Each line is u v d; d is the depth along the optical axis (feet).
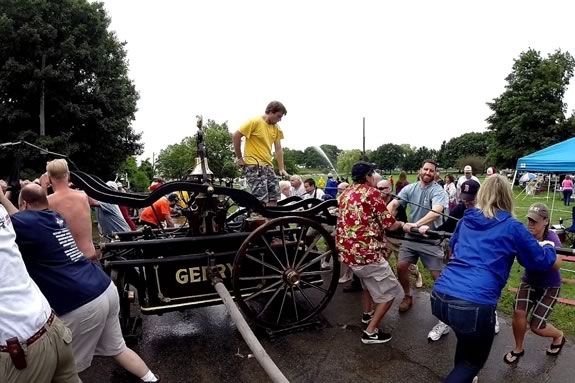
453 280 8.41
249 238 12.01
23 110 62.13
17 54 61.87
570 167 31.09
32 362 6.31
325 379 10.67
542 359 11.39
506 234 8.20
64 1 64.59
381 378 10.69
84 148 66.39
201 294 12.69
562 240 28.19
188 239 12.24
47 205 8.80
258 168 15.28
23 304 6.40
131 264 11.64
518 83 121.60
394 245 16.90
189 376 10.90
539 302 11.07
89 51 64.18
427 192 14.39
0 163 58.39
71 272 8.49
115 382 10.71
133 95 75.82
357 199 11.89
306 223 12.80
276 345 12.57
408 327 13.66
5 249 6.40
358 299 16.48
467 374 8.29
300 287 13.50
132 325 13.33
